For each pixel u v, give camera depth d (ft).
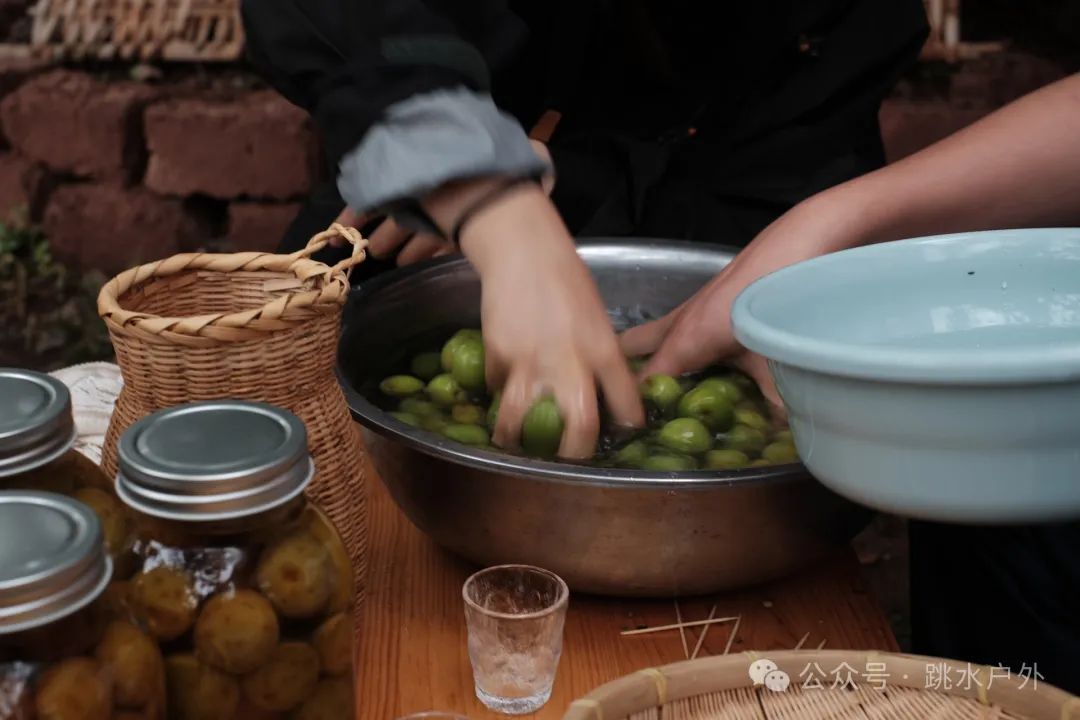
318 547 2.48
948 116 11.76
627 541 3.39
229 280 3.47
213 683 2.40
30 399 2.48
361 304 4.55
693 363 4.20
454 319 4.99
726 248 5.05
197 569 2.37
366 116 3.80
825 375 2.63
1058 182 3.81
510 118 3.90
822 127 6.64
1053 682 4.11
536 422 3.70
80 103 12.79
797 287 3.09
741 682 2.96
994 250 3.19
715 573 3.53
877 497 2.72
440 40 3.91
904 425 2.57
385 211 3.94
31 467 2.36
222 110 12.51
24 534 2.07
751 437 4.06
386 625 3.60
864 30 6.52
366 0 4.07
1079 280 3.13
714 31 6.53
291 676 2.47
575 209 6.64
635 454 3.80
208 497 2.27
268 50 4.27
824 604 3.82
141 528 2.39
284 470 2.34
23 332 12.59
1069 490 2.58
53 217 13.11
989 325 3.11
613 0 6.28
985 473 2.57
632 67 6.60
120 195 12.98
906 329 3.12
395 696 3.26
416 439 3.38
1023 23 13.38
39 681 2.04
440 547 4.06
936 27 12.59
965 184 3.80
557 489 3.28
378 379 4.58
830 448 2.78
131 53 13.28
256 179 12.60
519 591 3.41
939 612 4.56
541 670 3.20
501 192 3.83
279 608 2.43
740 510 3.34
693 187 6.68
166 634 2.37
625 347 4.57
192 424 2.44
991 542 4.28
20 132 13.03
